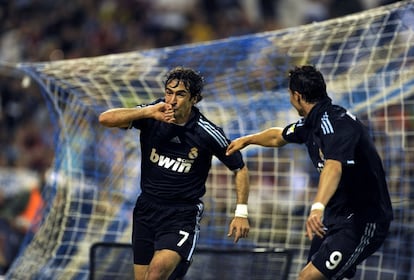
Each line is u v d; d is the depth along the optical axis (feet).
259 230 100.58
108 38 185.78
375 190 68.80
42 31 190.90
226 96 98.27
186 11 187.93
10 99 169.37
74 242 99.35
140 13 188.24
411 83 90.43
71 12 190.90
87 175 101.40
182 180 69.77
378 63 90.68
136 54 96.27
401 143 97.25
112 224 100.48
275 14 187.52
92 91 97.91
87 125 100.58
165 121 66.95
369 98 92.84
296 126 70.59
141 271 72.33
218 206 103.14
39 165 158.40
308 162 102.99
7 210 126.41
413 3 83.10
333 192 62.85
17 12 194.39
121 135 102.53
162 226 70.18
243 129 98.63
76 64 96.43
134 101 98.63
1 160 160.04
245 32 183.62
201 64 97.50
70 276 96.53
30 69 96.37
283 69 95.66
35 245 98.78
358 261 69.62
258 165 103.14
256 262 87.51
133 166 102.58
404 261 92.12
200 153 69.46
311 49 96.02
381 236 69.46
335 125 65.77
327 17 183.01
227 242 100.48
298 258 97.50
